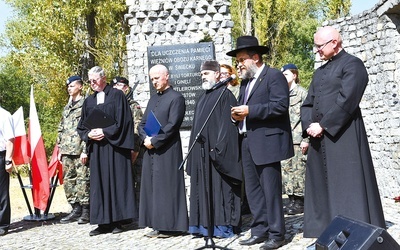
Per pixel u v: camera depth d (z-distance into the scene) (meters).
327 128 5.11
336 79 5.21
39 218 8.73
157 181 6.87
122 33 19.16
